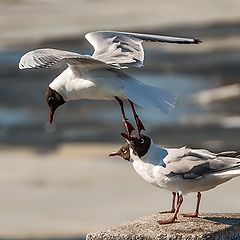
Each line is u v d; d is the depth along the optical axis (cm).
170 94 920
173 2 4944
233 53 3506
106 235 931
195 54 3512
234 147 2239
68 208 1758
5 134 2406
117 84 950
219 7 4697
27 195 1844
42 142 2312
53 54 909
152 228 940
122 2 4978
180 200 952
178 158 946
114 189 1861
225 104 2702
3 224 1672
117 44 989
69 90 994
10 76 3216
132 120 2514
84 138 2331
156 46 3706
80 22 4325
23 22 4391
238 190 1791
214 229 934
